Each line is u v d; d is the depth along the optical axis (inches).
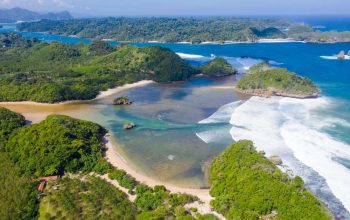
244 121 5649.6
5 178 3902.6
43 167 4072.3
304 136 4862.2
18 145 4527.6
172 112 6373.0
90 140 4835.1
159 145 4901.6
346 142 4598.9
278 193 3270.2
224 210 3253.0
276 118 5703.7
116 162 4419.3
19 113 6245.1
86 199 3457.2
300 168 3978.8
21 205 3388.3
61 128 4685.0
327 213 3026.6
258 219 3061.0
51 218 3228.3
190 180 3956.7
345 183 3654.0
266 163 3821.4
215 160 4232.3
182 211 3201.3
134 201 3452.3
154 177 4035.4
